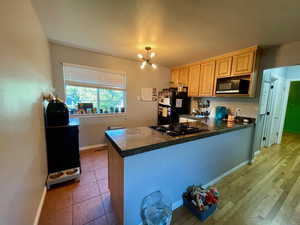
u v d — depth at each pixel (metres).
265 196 1.80
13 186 0.94
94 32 2.09
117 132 1.64
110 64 3.29
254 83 2.49
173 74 4.27
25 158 1.17
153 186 1.35
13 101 0.98
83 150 3.16
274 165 2.66
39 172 1.56
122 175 1.16
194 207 1.47
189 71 3.70
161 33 2.04
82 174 2.21
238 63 2.58
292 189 1.95
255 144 2.90
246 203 1.67
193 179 1.74
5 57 0.89
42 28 1.96
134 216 1.25
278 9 1.41
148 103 4.07
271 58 2.40
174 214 1.50
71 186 1.91
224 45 2.39
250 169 2.50
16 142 1.01
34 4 1.46
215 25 1.77
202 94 3.32
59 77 2.74
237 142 2.38
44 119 1.91
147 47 2.60
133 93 3.76
